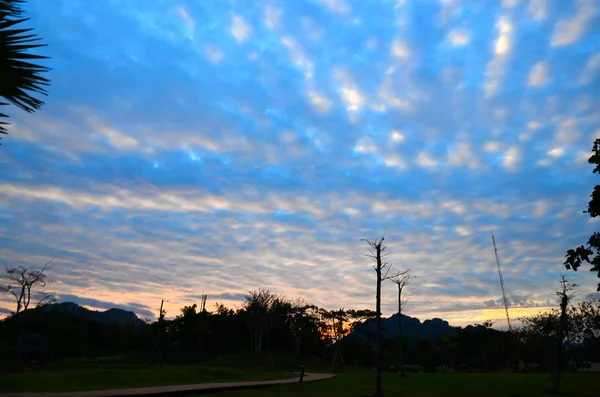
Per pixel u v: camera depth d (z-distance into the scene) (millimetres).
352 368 87062
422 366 94188
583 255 17812
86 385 32000
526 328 53250
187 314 104188
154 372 42969
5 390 26594
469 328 95000
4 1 4504
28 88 4898
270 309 101812
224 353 100562
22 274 60812
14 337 76812
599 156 17000
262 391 31781
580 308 44750
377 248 31328
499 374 58719
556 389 34375
